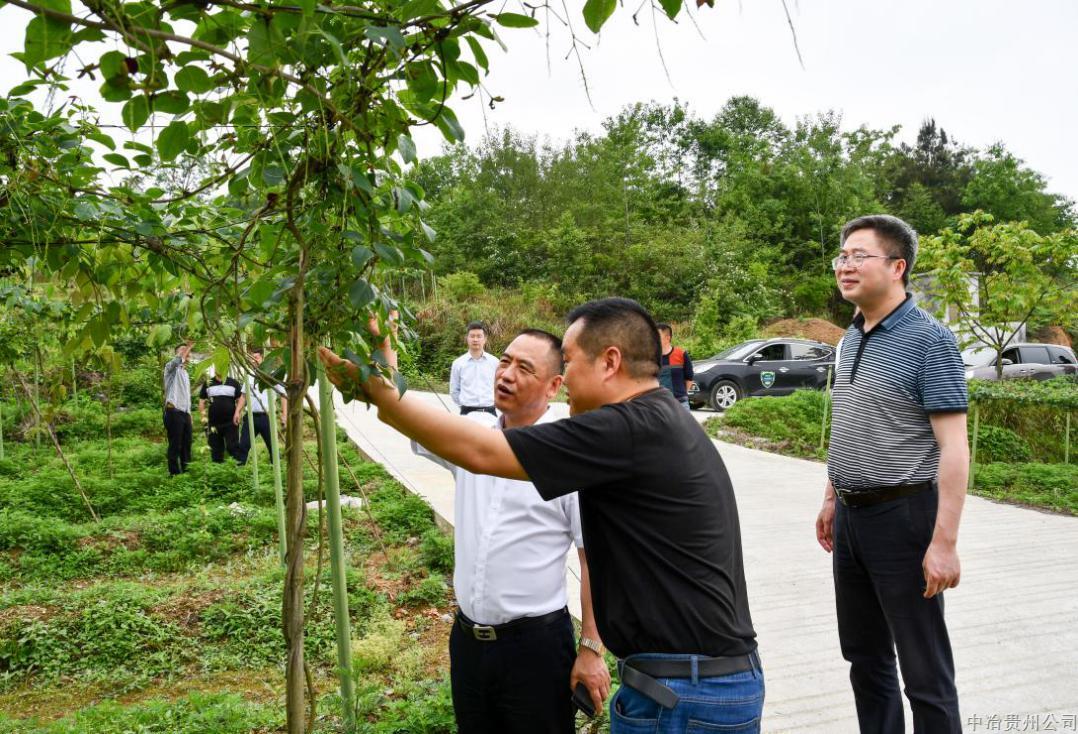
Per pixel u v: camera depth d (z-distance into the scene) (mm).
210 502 8906
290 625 1897
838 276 2836
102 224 2344
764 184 39219
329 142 1723
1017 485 9820
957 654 4188
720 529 1825
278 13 1468
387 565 6418
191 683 4734
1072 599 5066
